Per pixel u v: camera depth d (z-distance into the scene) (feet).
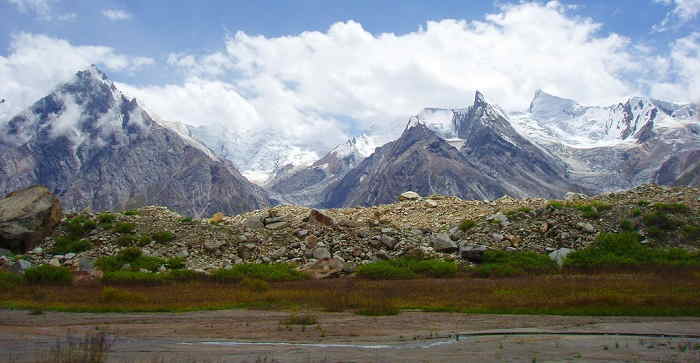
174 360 43.50
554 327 60.13
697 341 51.03
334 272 123.24
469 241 142.72
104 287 99.50
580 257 127.85
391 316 71.41
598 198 172.45
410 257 136.46
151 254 138.00
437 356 44.88
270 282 114.32
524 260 128.57
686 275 107.34
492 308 75.77
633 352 45.85
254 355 45.88
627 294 82.53
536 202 173.99
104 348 47.73
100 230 150.20
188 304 83.82
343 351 47.75
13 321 67.82
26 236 141.08
